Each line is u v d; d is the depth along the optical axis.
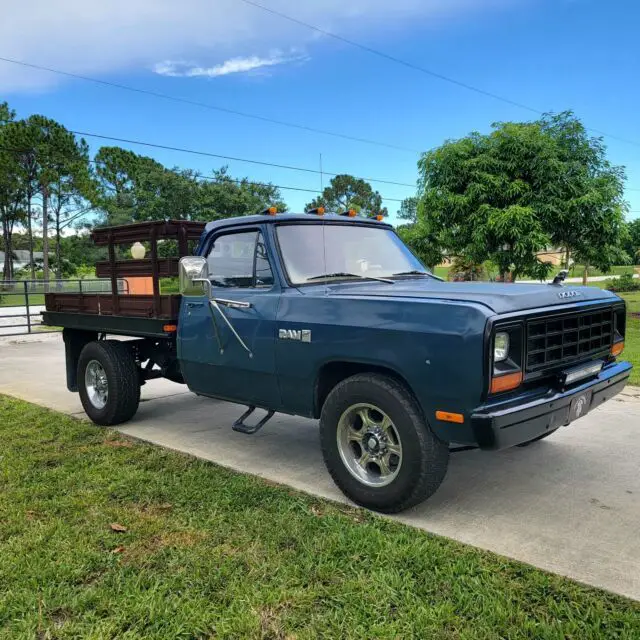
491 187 12.15
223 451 5.05
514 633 2.46
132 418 6.22
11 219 51.25
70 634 2.50
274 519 3.56
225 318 4.44
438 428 3.29
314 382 3.91
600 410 6.32
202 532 3.40
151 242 5.21
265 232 4.31
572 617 2.56
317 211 4.67
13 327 16.25
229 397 4.69
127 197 45.59
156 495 3.97
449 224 12.84
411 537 3.31
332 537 3.28
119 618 2.59
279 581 2.87
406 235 13.98
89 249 55.00
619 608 2.62
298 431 5.68
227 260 4.61
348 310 3.67
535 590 2.77
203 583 2.86
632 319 18.23
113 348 5.82
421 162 13.13
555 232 12.53
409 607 2.64
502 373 3.13
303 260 4.30
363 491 3.70
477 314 3.09
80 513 3.68
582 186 12.12
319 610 2.66
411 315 3.35
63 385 8.22
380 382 3.53
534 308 3.37
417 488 3.44
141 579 2.89
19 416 6.23
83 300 6.20
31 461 4.68
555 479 4.28
